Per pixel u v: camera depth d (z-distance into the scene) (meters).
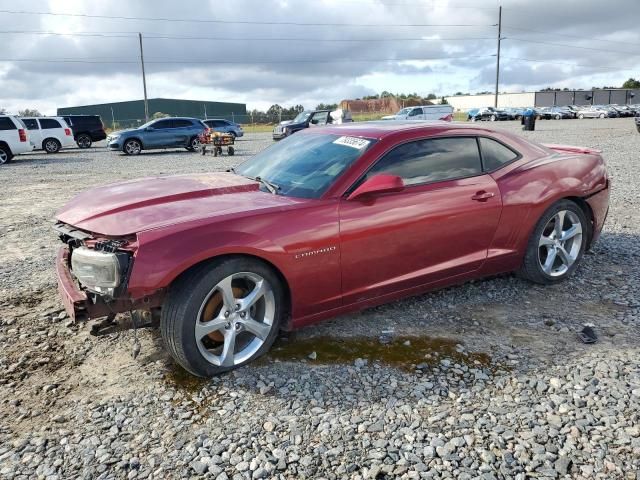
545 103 76.31
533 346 3.54
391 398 2.95
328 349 3.51
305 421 2.75
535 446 2.53
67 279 3.24
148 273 2.81
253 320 3.26
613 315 4.01
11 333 3.83
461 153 4.05
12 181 12.91
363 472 2.38
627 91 80.31
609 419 2.72
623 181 10.08
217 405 2.90
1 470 2.41
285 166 3.97
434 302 4.29
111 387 3.11
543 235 4.51
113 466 2.44
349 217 3.41
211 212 3.14
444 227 3.83
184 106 76.44
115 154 22.67
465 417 2.77
